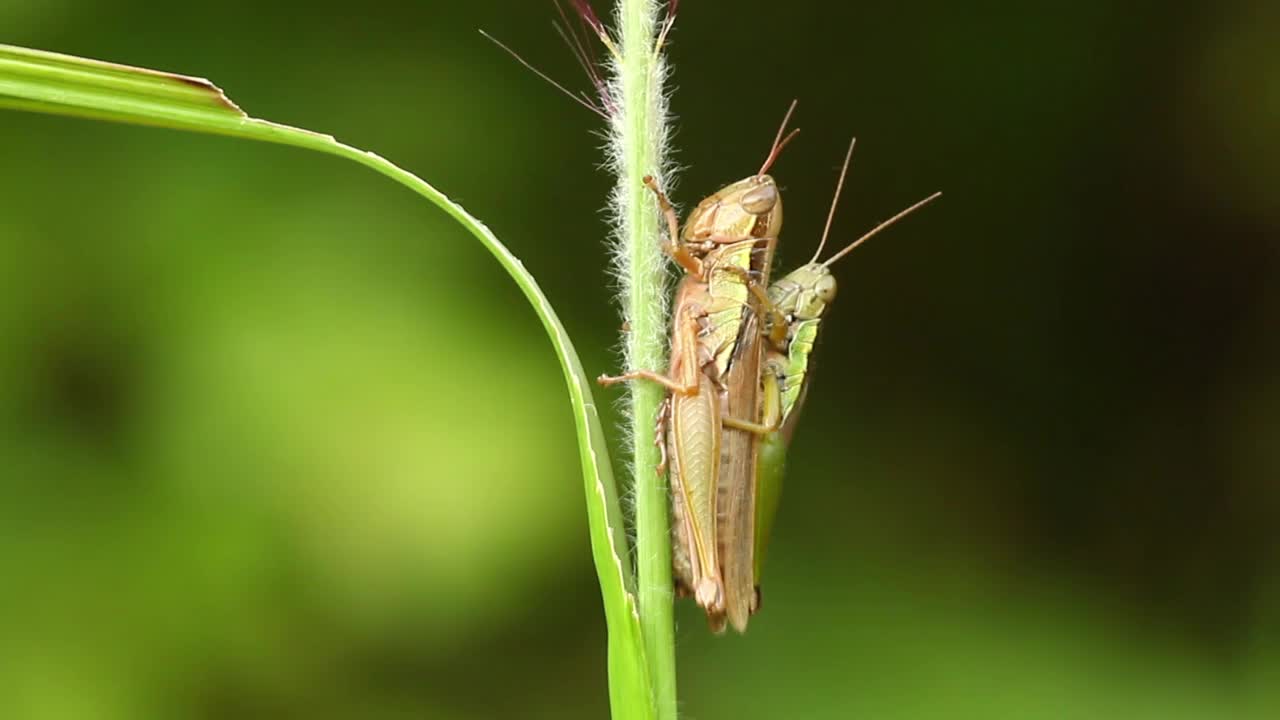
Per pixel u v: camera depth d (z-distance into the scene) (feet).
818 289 0.88
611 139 0.80
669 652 0.79
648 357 0.80
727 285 0.86
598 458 0.78
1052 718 1.01
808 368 0.88
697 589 0.84
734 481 0.85
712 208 0.87
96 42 1.02
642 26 0.79
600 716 1.01
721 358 0.86
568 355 0.78
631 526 0.80
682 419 0.85
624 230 0.80
